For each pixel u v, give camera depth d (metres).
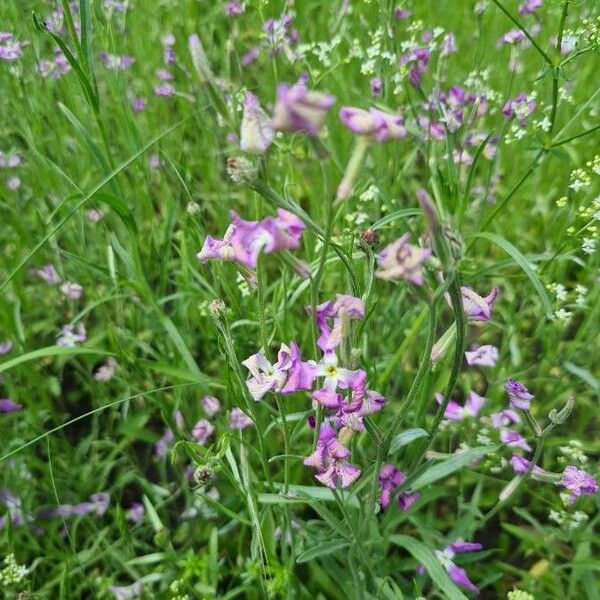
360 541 0.30
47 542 0.38
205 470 0.28
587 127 0.51
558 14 0.46
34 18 0.31
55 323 0.49
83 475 0.41
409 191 0.52
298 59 0.49
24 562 0.38
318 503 0.30
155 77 0.60
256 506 0.29
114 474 0.44
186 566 0.35
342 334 0.24
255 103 0.21
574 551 0.38
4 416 0.42
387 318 0.43
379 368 0.40
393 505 0.34
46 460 0.43
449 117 0.41
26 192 0.53
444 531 0.40
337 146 0.52
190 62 0.60
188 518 0.40
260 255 0.26
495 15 0.60
